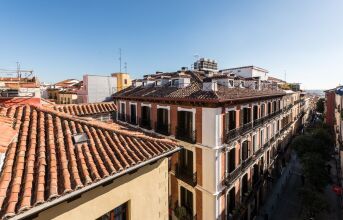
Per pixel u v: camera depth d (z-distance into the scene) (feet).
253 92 60.70
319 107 201.77
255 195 64.44
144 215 23.20
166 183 26.08
